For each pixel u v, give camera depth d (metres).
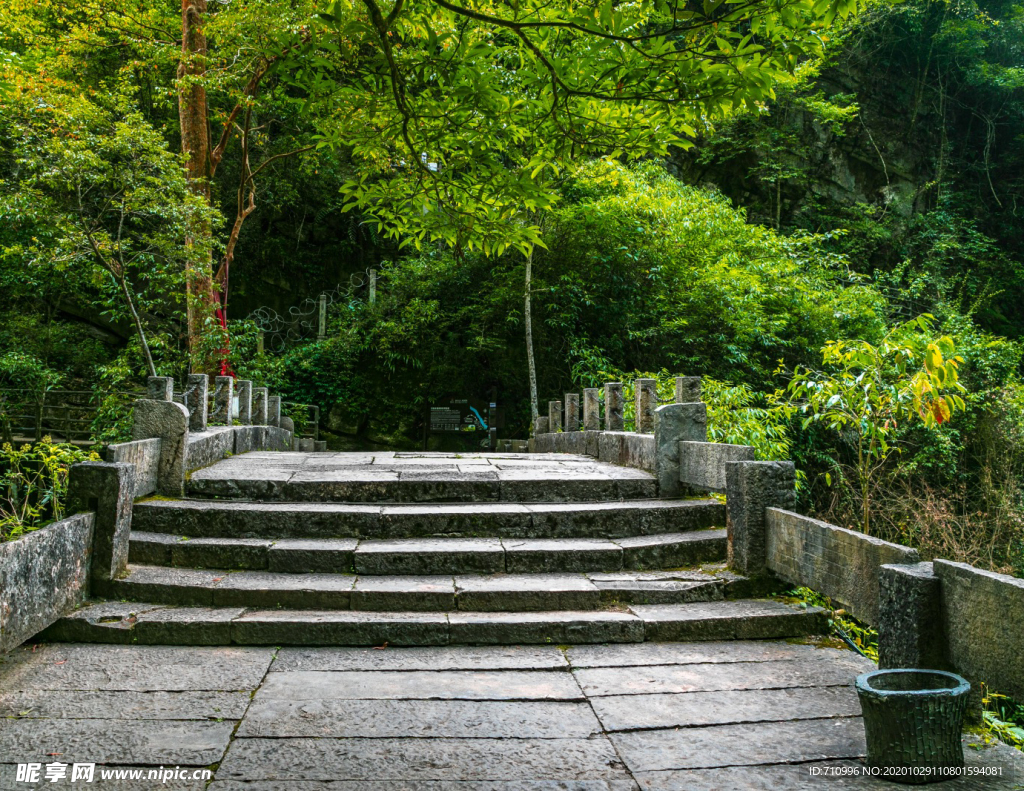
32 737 2.80
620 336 14.82
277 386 14.59
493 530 5.33
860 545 3.63
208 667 3.61
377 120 4.39
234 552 4.82
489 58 4.29
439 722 3.01
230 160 18.66
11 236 12.76
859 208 20.98
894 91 22.45
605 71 3.76
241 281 19.22
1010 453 12.37
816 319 14.54
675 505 5.64
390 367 16.61
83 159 8.18
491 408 14.18
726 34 3.39
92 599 4.34
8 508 6.07
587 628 4.06
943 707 2.50
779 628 4.20
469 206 4.77
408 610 4.32
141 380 12.78
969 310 18.06
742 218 16.64
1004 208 23.33
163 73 14.96
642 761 2.69
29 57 12.57
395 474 6.43
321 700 3.22
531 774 2.59
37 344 15.77
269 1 8.21
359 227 20.20
